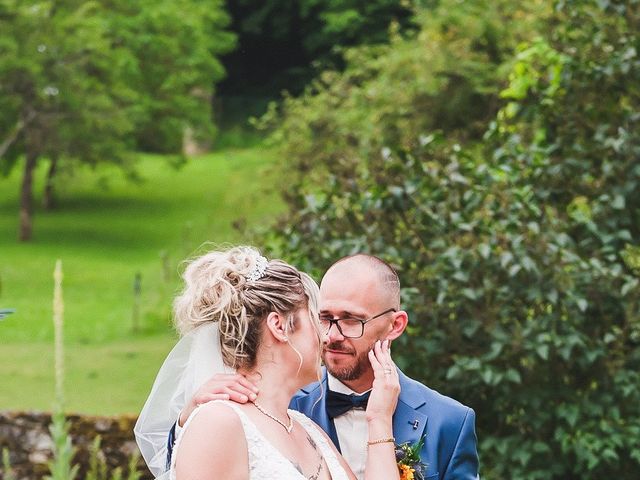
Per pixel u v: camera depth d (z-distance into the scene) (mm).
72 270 26188
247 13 43938
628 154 7121
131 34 32719
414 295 6613
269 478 2754
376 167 7078
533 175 7254
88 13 31562
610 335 6570
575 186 7273
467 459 3527
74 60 28594
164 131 33938
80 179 31875
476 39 15031
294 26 42719
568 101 7613
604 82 7539
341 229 7047
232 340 2896
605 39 7664
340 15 36500
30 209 30438
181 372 3166
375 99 15281
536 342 6492
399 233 6914
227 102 42438
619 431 6641
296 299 2941
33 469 9195
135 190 36500
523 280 6695
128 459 8938
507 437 6703
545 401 6738
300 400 3600
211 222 29375
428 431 3502
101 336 17719
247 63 44906
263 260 3002
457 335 6652
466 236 6844
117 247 29547
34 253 28500
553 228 7008
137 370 14688
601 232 7113
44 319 19422
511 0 14938
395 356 6648
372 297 3393
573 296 6566
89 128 29219
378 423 3211
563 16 8086
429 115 14891
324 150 15367
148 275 25078
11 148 30750
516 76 8023
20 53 27703
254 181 21594
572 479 6918
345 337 3391
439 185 6941
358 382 3457
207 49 37031
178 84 33906
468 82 14672
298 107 17266
